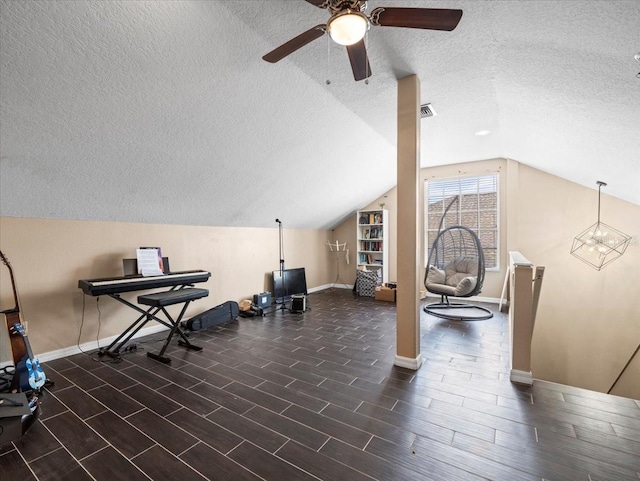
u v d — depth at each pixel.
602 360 4.41
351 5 1.38
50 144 2.20
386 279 6.10
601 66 1.73
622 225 4.34
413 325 2.62
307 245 6.22
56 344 2.87
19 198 2.48
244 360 2.83
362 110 3.17
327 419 1.90
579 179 4.35
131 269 3.26
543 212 4.84
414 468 1.49
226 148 3.00
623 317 4.31
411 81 2.51
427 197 5.88
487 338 3.43
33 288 2.73
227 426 1.83
